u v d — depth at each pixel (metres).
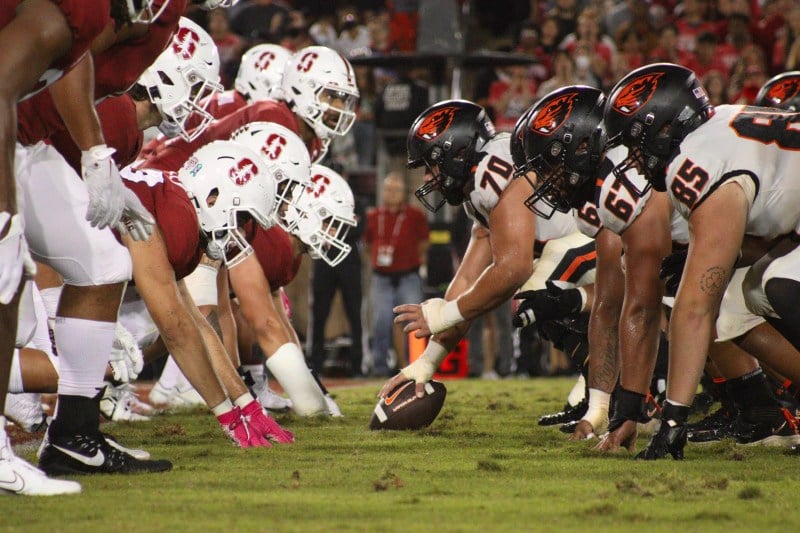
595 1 32.84
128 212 8.45
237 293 13.38
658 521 6.52
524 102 26.88
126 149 10.37
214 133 14.33
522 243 11.09
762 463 9.09
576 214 11.12
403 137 25.02
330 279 24.33
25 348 10.40
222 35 27.64
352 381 23.86
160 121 11.66
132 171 9.67
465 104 11.45
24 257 7.30
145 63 8.87
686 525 6.40
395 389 12.02
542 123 9.75
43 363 10.40
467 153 11.33
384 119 24.91
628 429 9.87
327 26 30.98
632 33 30.02
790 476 8.34
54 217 8.29
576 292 12.20
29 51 7.11
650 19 31.39
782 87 13.65
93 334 8.46
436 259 24.62
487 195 11.17
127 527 6.27
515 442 10.71
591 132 9.70
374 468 8.72
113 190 7.89
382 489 7.64
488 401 16.50
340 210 14.38
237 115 14.95
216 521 6.45
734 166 8.71
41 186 8.27
